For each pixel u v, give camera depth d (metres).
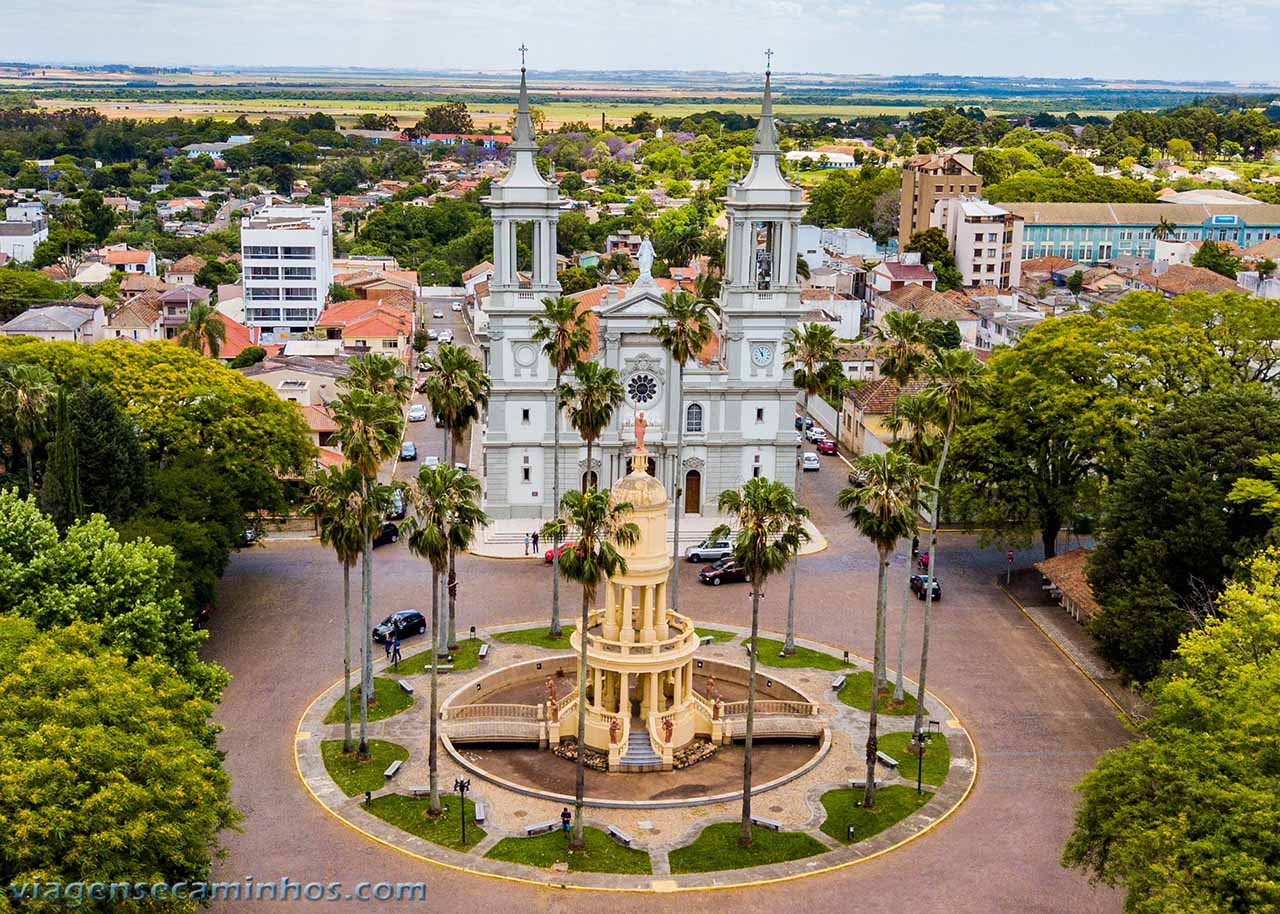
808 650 96.38
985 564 116.62
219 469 106.25
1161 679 70.75
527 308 120.69
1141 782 58.72
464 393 97.50
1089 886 65.69
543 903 63.88
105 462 92.19
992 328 198.50
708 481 126.06
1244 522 85.19
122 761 53.62
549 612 103.50
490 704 85.56
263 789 74.25
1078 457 109.62
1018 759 79.88
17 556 71.94
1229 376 110.56
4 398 93.00
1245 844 50.97
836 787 76.56
